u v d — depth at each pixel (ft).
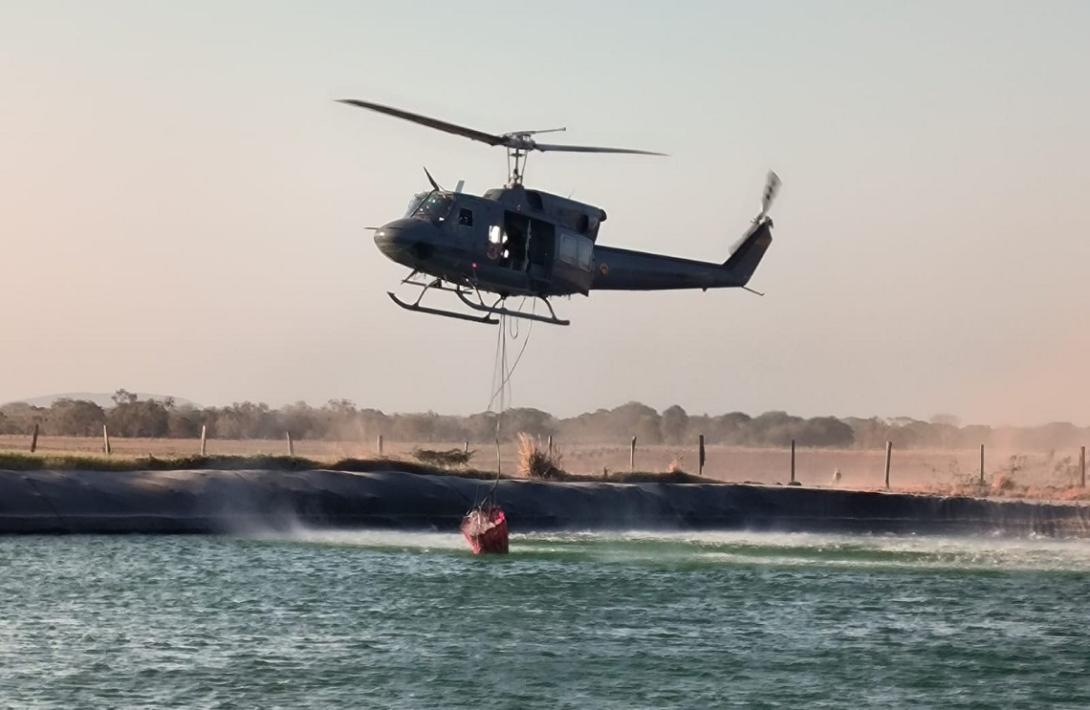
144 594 111.65
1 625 98.68
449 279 128.98
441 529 163.63
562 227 132.67
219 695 80.89
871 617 107.14
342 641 95.40
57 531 146.61
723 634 99.50
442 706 79.41
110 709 77.61
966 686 85.71
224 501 156.15
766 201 154.10
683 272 148.15
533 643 95.50
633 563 133.90
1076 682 86.99
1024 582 126.62
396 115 124.16
